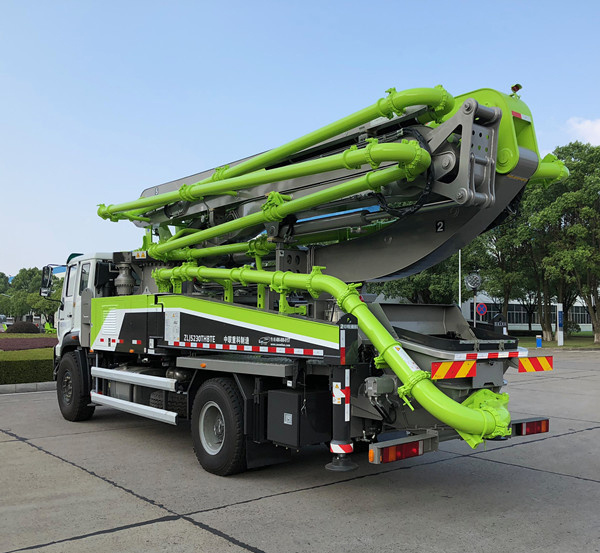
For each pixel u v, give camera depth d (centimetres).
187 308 685
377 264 605
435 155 501
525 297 4772
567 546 410
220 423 616
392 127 549
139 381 758
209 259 774
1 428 871
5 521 460
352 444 511
